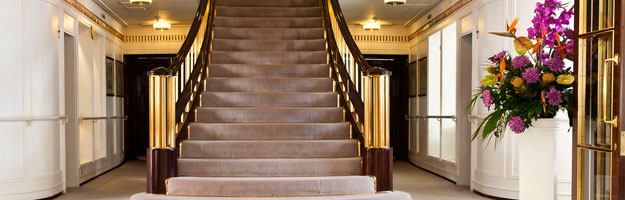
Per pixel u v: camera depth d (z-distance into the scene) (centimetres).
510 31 326
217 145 612
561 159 693
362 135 614
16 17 709
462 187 859
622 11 287
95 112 1010
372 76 571
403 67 1273
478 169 796
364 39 1253
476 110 802
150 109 570
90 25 955
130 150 1273
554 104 315
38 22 742
